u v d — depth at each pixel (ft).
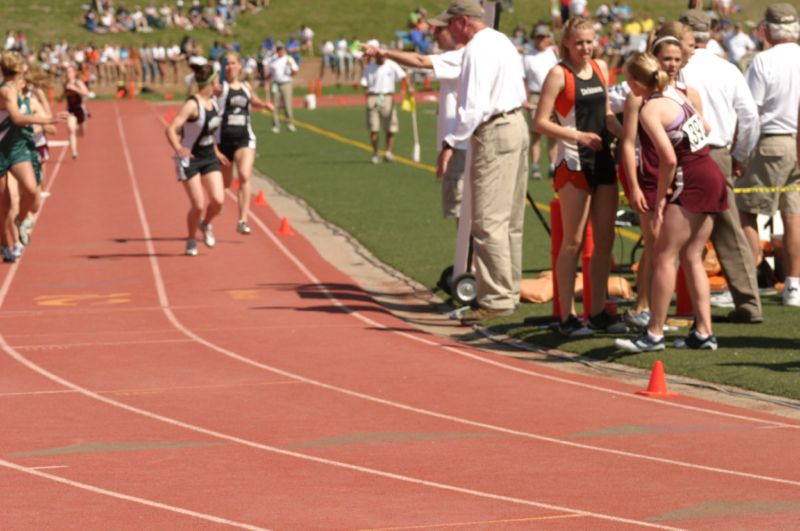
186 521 45.37
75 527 44.80
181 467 52.75
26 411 63.52
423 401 64.49
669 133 69.56
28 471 52.37
